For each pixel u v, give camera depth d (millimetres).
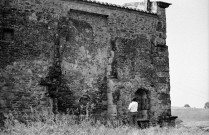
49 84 17453
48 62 17688
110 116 19156
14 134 13000
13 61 16844
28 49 17266
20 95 16766
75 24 19078
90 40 19422
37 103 17031
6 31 17016
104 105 19344
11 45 16906
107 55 19797
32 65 17250
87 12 19328
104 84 19531
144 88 20594
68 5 18734
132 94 20094
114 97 19359
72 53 18719
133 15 20953
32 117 16453
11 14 17109
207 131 16797
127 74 20141
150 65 21031
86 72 19016
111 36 20031
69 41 18719
